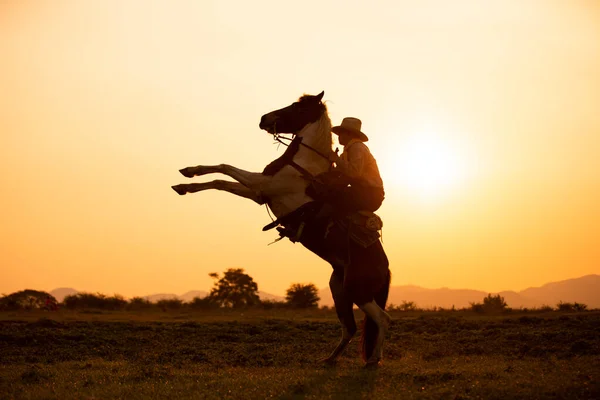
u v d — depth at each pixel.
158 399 8.41
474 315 26.05
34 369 11.30
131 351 14.57
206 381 9.72
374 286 10.71
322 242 10.72
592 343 13.45
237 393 8.66
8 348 15.17
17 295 37.78
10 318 22.88
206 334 17.33
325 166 11.09
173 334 17.45
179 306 41.94
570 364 10.20
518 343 14.50
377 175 10.91
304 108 11.24
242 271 70.75
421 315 26.41
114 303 43.75
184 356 13.23
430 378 9.30
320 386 8.96
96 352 14.43
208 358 12.98
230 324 20.03
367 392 8.55
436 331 17.77
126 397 8.59
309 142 11.07
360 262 10.66
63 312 30.95
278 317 25.20
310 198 10.77
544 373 9.30
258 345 15.03
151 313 31.36
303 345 15.05
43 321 19.52
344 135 11.20
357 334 17.02
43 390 9.09
